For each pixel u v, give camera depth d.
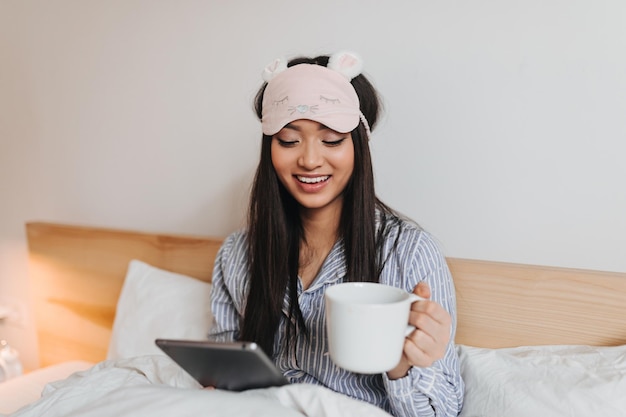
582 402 0.87
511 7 1.11
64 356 1.75
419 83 1.22
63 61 1.74
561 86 1.09
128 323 1.43
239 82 1.44
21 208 1.92
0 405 1.31
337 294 0.65
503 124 1.15
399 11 1.22
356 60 0.97
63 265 1.71
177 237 1.49
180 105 1.55
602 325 1.03
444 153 1.22
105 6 1.63
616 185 1.07
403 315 0.61
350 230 1.01
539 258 1.15
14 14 1.81
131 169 1.67
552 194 1.12
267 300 1.05
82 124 1.74
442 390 0.89
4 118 1.90
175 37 1.52
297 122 0.93
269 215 1.04
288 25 1.35
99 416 0.82
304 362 1.03
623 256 1.08
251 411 0.78
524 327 1.10
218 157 1.51
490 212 1.19
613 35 1.04
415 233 1.01
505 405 0.94
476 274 1.13
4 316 1.98
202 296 1.38
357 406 0.80
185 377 1.00
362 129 0.99
